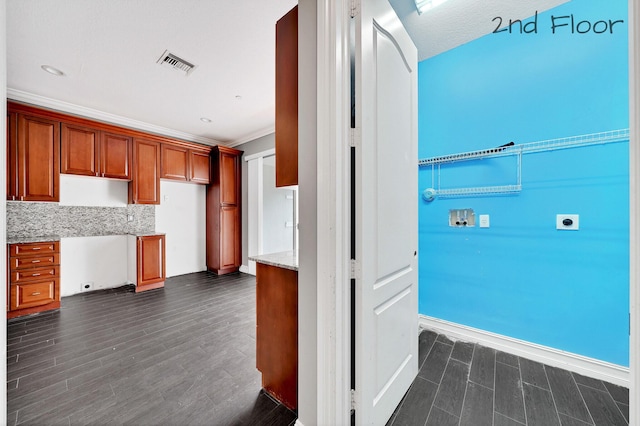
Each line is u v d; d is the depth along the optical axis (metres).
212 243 4.82
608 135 1.71
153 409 1.50
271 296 1.60
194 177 4.52
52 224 3.36
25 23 2.00
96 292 3.62
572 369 1.82
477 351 2.09
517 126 2.01
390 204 1.44
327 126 1.15
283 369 1.53
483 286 2.19
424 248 2.48
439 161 2.34
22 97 3.06
